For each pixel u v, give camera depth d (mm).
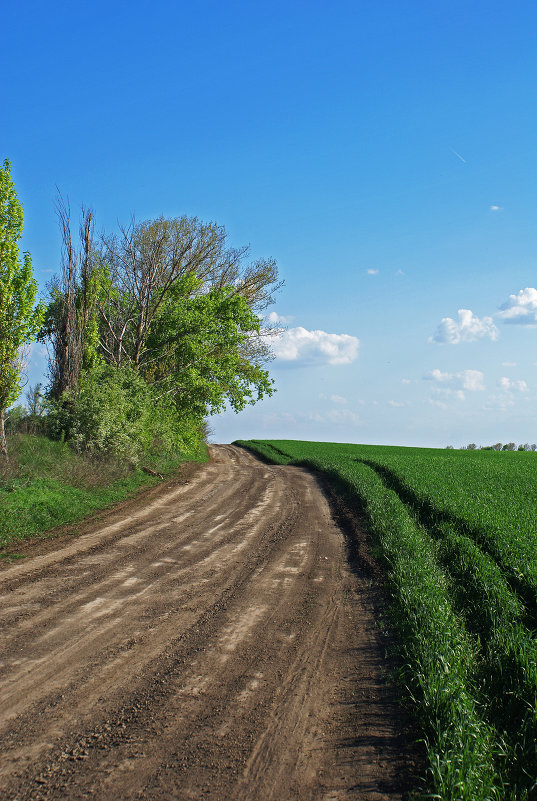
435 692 5066
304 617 7816
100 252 26578
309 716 5102
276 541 12633
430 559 10188
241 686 5672
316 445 66250
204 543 12234
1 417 18078
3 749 4395
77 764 4230
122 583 9125
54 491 15227
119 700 5281
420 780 4141
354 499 18172
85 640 6734
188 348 28641
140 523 14078
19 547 11242
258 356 38094
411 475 21734
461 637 6707
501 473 24391
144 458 24188
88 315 24375
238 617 7738
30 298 18484
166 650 6531
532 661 5539
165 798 3873
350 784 4102
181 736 4684
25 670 5859
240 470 27500
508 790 4051
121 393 22625
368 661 6367
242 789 4004
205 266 36750
